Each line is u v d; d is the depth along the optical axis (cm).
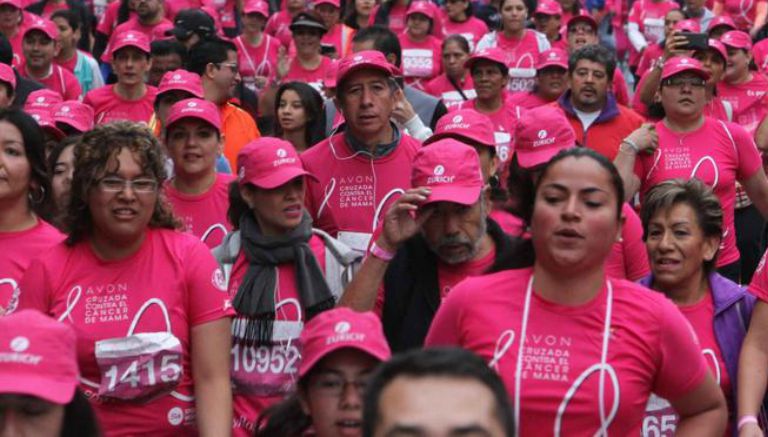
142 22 2080
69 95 1709
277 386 774
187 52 1535
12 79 1310
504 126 1523
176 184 970
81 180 677
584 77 1269
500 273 592
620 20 2866
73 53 1878
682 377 586
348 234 932
